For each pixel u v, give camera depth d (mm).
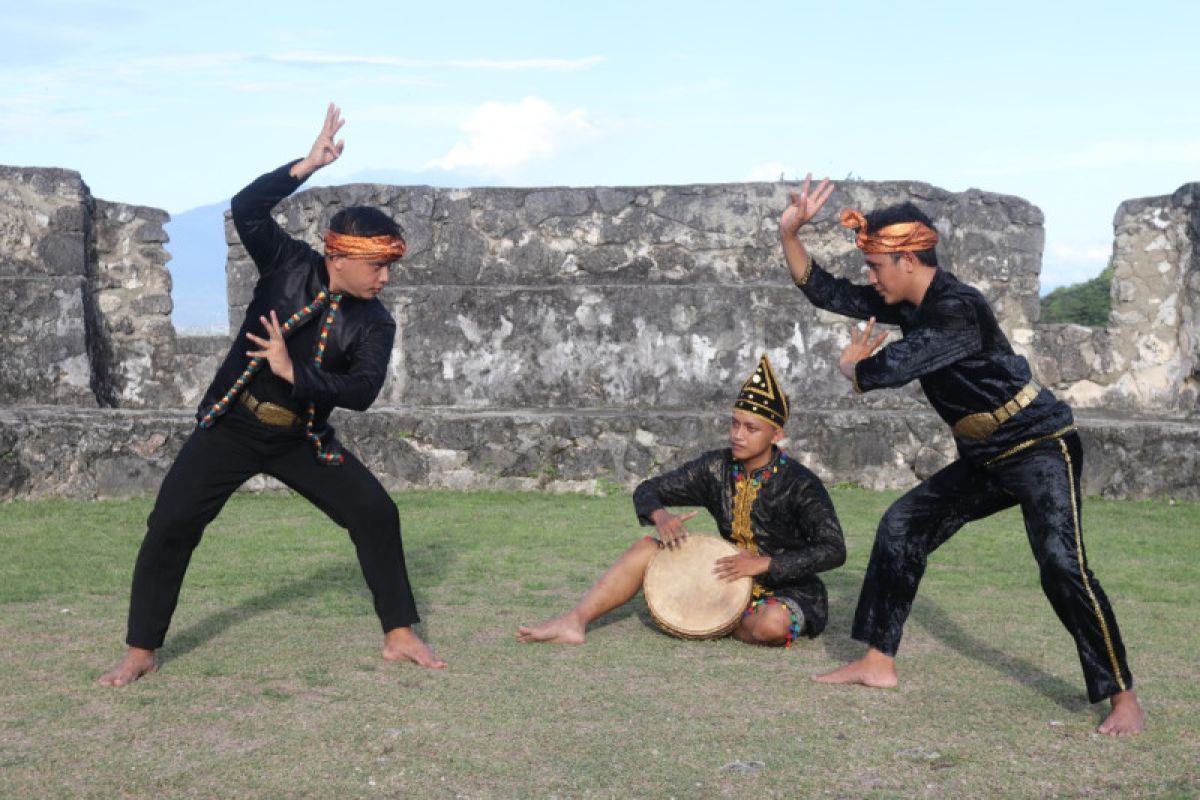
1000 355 3721
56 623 4863
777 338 10156
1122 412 10438
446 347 10203
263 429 3924
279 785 3025
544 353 10219
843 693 3947
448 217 10469
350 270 3793
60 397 9852
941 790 3057
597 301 10203
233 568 6117
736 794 3006
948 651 4578
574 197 10484
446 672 4141
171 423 8820
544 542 7062
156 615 3992
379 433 9211
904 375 3709
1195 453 8875
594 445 9227
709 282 10484
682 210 10477
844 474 9344
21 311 9727
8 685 3906
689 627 4645
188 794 2967
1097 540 7301
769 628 4555
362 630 4766
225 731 3436
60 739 3355
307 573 6000
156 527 3930
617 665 4281
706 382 10188
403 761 3203
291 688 3900
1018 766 3234
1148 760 3293
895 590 4004
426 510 8258
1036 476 3695
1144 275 10523
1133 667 4344
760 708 3748
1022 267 10625
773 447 4797
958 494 3938
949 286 3740
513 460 9227
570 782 3064
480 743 3355
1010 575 6234
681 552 4793
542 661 4324
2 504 8297
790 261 4117
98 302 10852
